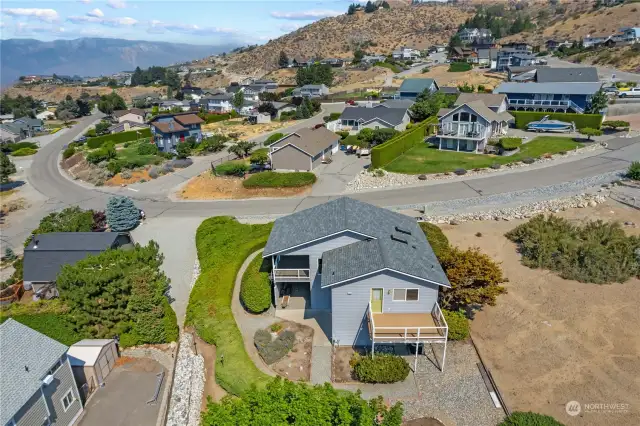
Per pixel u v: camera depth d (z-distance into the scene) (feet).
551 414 63.26
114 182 197.77
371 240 85.87
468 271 82.23
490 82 375.25
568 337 78.28
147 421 71.41
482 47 530.68
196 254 123.34
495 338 80.23
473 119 194.59
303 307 93.66
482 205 138.82
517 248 112.16
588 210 129.29
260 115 330.34
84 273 89.04
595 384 67.82
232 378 71.36
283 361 77.82
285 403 51.98
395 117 244.42
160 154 239.09
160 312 87.71
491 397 67.72
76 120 451.53
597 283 93.86
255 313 91.97
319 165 195.21
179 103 464.24
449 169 173.58
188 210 157.17
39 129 385.50
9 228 159.53
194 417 69.36
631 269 95.76
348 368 76.02
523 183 154.40
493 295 81.46
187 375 78.38
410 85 329.93
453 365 75.00
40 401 63.31
